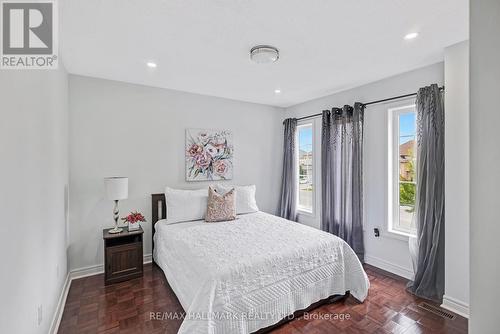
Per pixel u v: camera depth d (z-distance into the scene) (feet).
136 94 10.64
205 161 12.37
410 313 7.13
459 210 7.13
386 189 9.89
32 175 4.77
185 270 7.07
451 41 6.97
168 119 11.39
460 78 7.06
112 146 10.14
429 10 5.51
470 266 2.74
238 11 5.56
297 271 6.91
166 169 11.35
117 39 6.82
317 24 6.07
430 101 8.02
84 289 8.51
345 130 11.05
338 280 7.76
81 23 6.00
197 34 6.56
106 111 10.02
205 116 12.40
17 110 4.10
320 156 12.90
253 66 8.72
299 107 14.16
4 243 3.47
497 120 2.53
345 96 11.55
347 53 7.66
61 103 7.95
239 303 5.88
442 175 7.77
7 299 3.53
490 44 2.57
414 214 8.75
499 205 2.52
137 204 10.68
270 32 6.45
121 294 8.19
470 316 2.74
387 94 9.84
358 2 5.23
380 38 6.76
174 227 9.62
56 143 7.04
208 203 10.71
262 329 6.26
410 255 9.05
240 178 13.56
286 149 14.46
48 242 5.90
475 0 2.68
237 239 7.91
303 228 9.18
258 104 14.16
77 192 9.45
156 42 7.00
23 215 4.24
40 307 5.16
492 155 2.57
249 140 13.87
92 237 9.73
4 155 3.55
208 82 10.44
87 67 8.80
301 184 14.30
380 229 10.11
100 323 6.68
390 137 9.83
